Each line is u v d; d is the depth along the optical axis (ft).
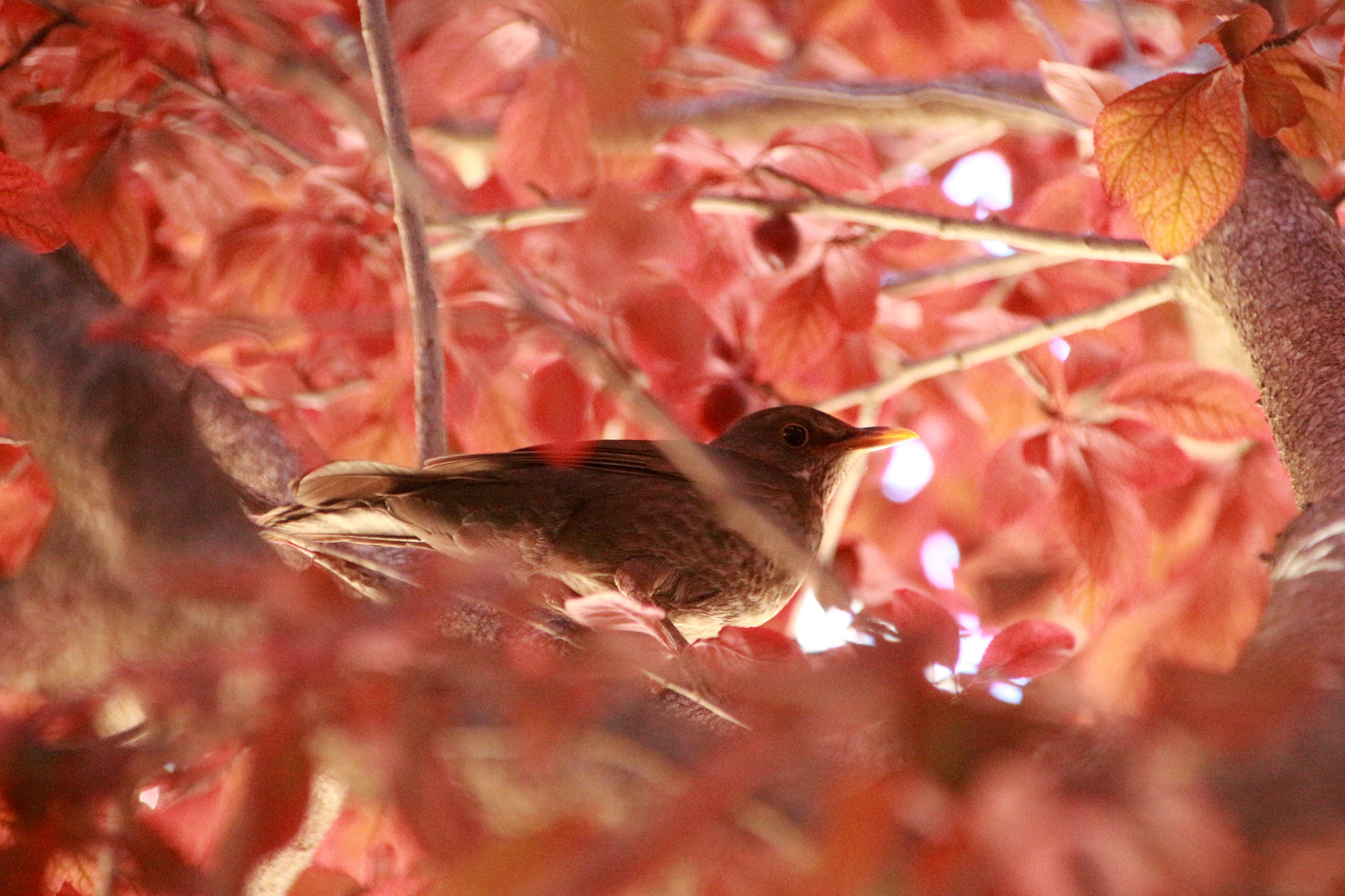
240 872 13.70
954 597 38.83
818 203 35.83
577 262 22.65
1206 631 35.53
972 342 40.96
